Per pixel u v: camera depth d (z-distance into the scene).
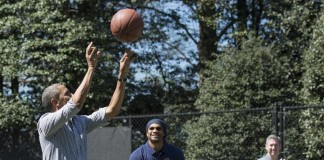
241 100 21.66
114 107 7.11
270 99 21.59
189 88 28.91
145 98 26.70
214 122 20.22
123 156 18.50
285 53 23.66
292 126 19.00
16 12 24.30
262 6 27.02
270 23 24.30
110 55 24.39
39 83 24.19
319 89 19.78
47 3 23.91
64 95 6.84
